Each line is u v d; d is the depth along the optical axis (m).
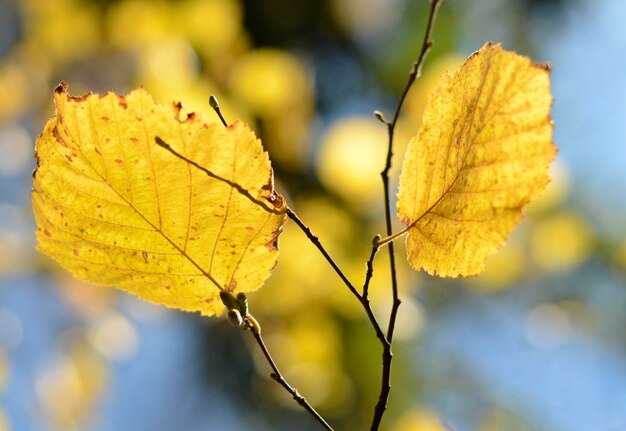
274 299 1.40
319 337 1.43
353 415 1.48
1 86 1.44
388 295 1.41
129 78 1.38
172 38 1.35
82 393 1.49
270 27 1.79
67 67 1.44
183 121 0.59
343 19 1.80
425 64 1.70
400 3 1.78
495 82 0.60
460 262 0.61
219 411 1.76
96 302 1.54
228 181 0.60
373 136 1.13
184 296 0.62
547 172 0.60
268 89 1.37
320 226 1.41
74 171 0.60
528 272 1.76
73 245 0.61
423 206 0.61
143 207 0.60
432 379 1.70
